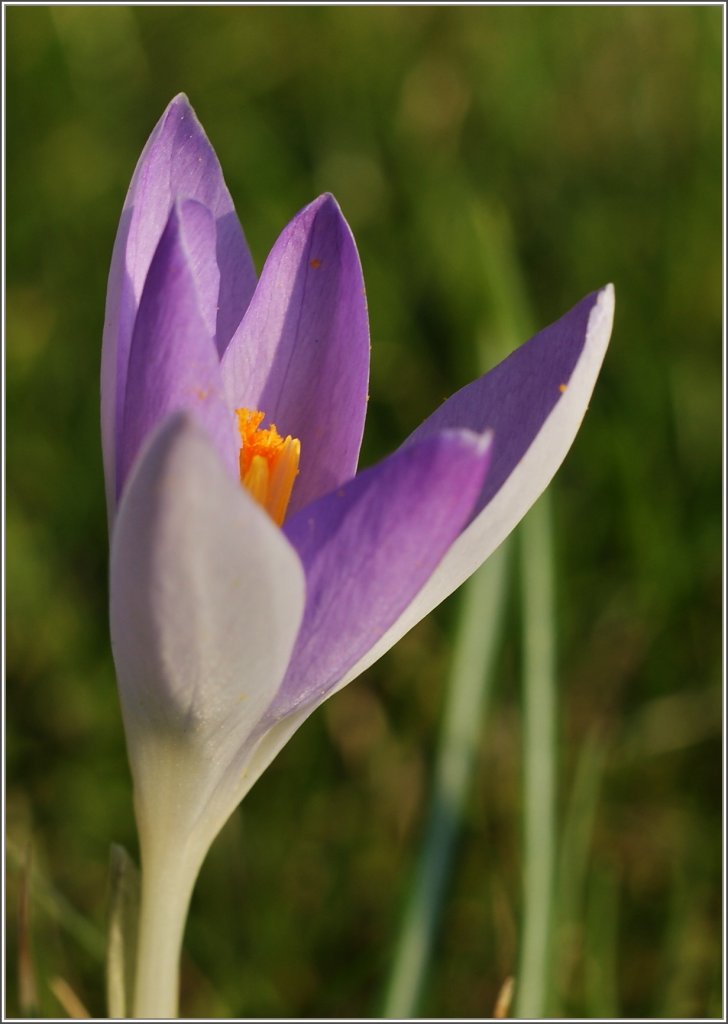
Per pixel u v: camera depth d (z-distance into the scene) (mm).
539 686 344
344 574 276
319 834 404
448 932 374
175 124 294
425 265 532
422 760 418
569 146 590
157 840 292
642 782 410
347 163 583
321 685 283
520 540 351
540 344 288
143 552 269
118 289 285
